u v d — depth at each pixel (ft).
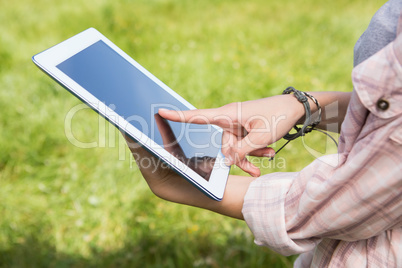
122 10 16.61
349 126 2.66
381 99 2.38
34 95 11.35
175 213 8.06
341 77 12.48
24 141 9.78
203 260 7.32
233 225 7.82
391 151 2.50
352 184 2.68
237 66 12.76
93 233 7.90
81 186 8.75
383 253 3.04
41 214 8.28
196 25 15.90
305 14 16.79
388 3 2.66
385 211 2.71
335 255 3.23
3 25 15.37
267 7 17.74
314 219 2.91
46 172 9.12
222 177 3.32
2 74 12.41
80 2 17.25
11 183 9.01
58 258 7.54
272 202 3.12
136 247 7.64
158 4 17.17
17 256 7.48
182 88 11.45
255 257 7.22
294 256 7.25
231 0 18.42
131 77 3.70
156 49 13.99
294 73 12.62
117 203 8.29
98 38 3.73
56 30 15.30
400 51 2.27
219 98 11.28
